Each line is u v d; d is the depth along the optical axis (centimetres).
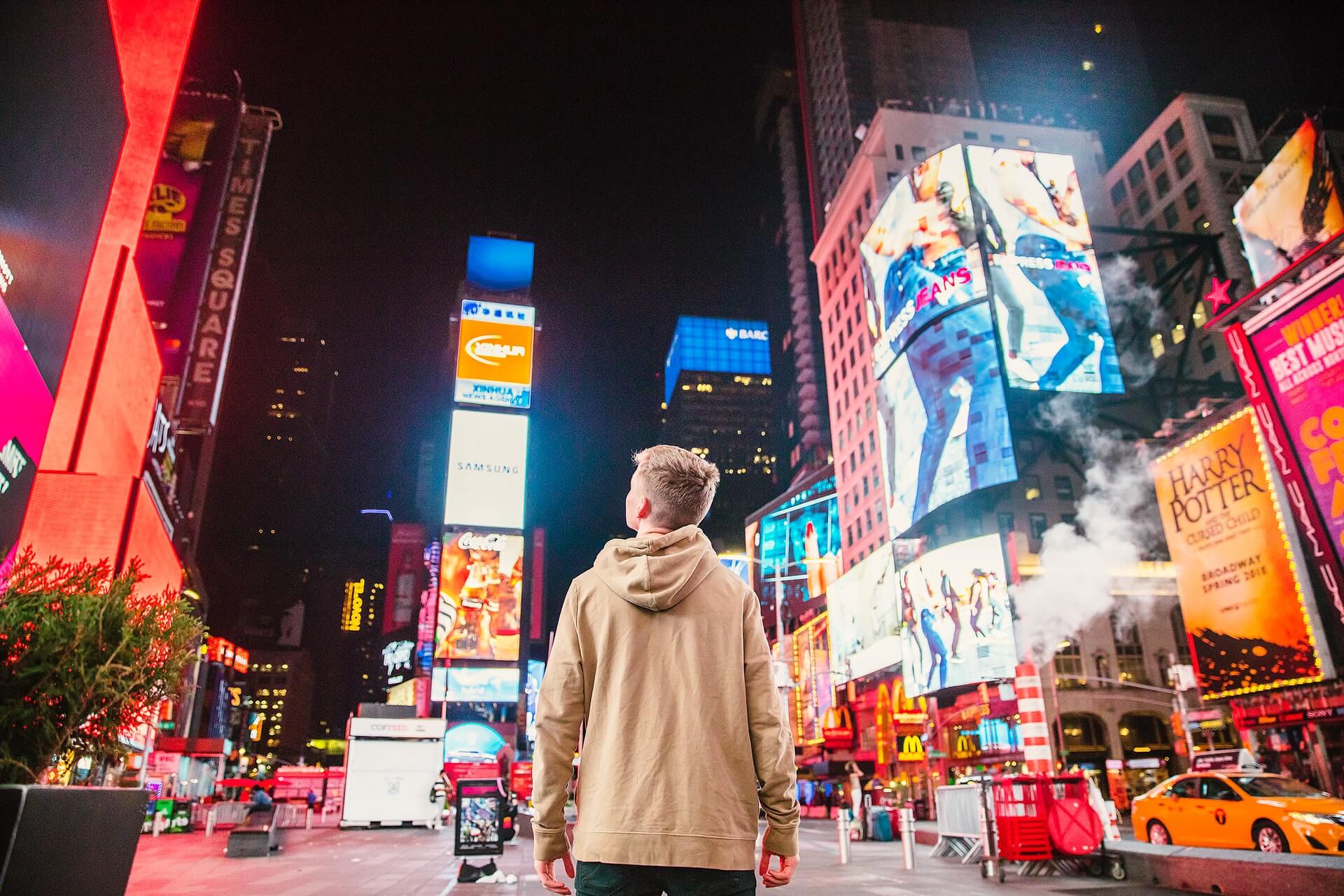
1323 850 1307
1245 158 7338
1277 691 3178
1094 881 1341
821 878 1363
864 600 6950
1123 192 8381
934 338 6397
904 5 11612
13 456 1413
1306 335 2617
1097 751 5212
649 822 223
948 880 1348
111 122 1730
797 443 14738
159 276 7325
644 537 267
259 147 7950
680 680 243
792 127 16538
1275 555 3188
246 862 1652
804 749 8000
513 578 9156
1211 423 3528
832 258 9800
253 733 18312
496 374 10025
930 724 5741
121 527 2741
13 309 1291
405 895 1152
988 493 5881
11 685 417
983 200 6397
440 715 8612
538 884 1285
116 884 408
